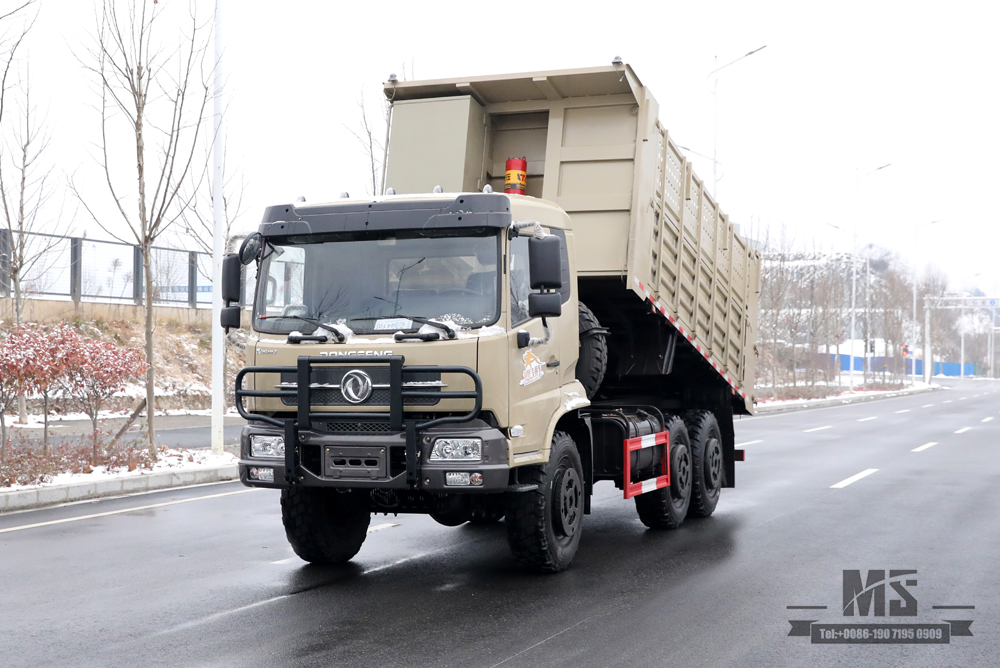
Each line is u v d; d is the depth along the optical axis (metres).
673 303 9.84
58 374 12.61
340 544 7.91
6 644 5.61
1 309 22.58
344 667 5.17
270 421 6.89
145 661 5.29
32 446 13.31
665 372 10.12
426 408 6.60
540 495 7.26
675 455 9.87
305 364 6.71
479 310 6.77
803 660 5.37
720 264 11.23
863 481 13.70
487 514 7.63
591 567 7.86
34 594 6.83
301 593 6.90
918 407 38.59
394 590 7.00
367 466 6.61
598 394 10.83
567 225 8.08
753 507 11.29
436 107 9.19
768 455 17.62
